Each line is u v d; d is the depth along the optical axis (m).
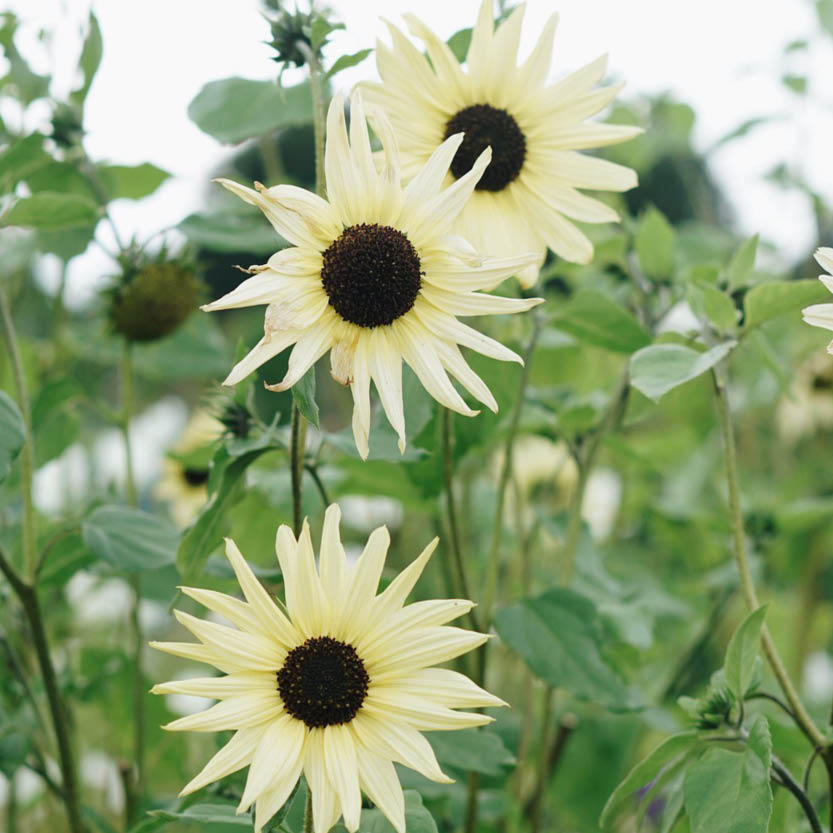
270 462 1.19
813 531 1.62
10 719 1.12
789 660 1.65
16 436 0.94
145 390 2.11
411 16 0.96
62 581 1.11
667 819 0.96
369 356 0.89
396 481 1.16
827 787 1.13
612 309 1.07
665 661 1.53
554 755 1.20
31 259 1.50
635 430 1.79
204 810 0.92
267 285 0.87
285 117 1.09
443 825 1.18
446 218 0.89
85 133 1.20
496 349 0.88
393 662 0.86
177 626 1.70
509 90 0.97
